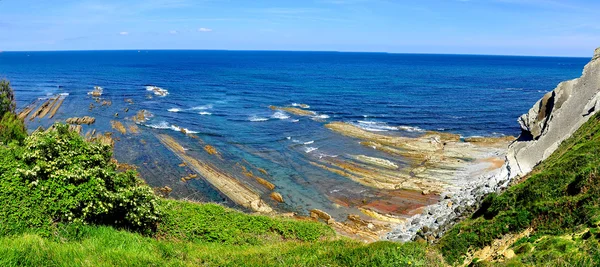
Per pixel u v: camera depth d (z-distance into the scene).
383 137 47.16
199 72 143.12
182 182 32.75
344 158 39.56
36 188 11.88
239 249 14.62
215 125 53.47
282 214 27.92
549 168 21.20
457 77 133.38
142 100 73.12
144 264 10.14
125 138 45.16
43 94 77.44
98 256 10.01
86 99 72.12
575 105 31.08
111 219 13.52
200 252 12.81
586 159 18.50
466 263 15.78
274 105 70.69
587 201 14.09
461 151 41.91
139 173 34.22
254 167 36.75
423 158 39.62
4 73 125.69
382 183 33.38
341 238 19.12
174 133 48.19
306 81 113.75
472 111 67.25
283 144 44.50
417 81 117.38
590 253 10.05
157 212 14.68
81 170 12.81
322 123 55.53
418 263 11.53
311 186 32.84
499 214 18.06
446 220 25.20
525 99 81.44
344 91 91.44
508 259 12.39
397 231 25.52
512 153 33.34
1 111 29.17
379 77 130.00
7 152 13.06
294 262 11.64
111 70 147.38
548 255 10.98
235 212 19.19
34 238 10.13
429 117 61.81
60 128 14.98
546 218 15.09
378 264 11.27
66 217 11.87
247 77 124.50
